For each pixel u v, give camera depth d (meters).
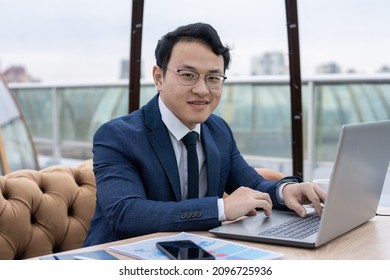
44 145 6.07
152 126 1.57
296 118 2.81
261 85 4.62
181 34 1.52
